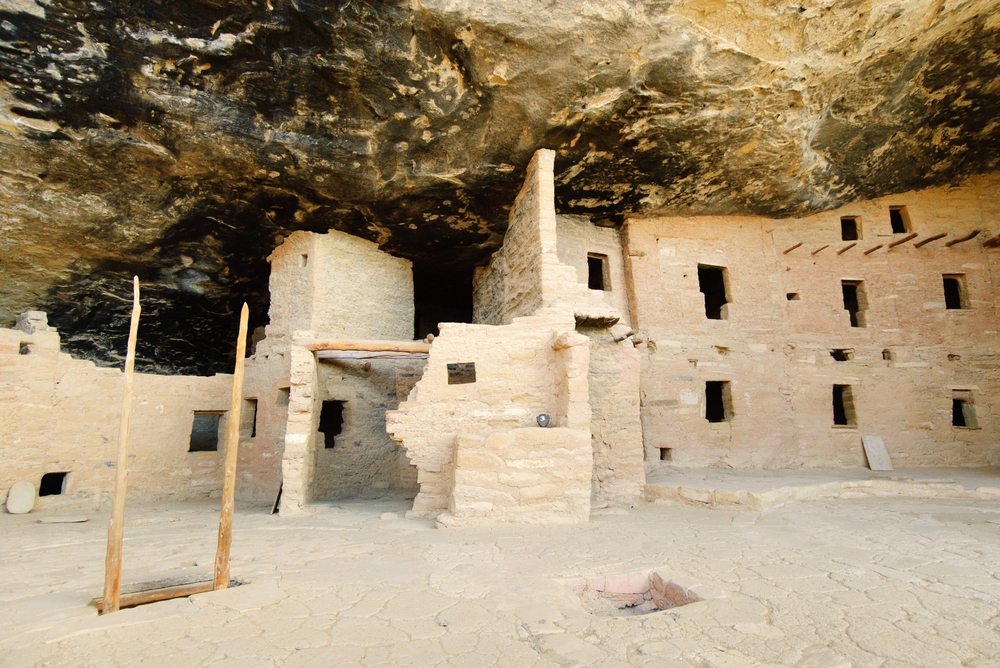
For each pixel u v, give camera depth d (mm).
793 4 6758
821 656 2906
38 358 8641
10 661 2828
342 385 10031
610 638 3150
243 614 3480
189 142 7758
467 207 9914
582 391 7145
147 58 6582
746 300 11422
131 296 10930
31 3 5879
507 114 7773
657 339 10812
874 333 11750
